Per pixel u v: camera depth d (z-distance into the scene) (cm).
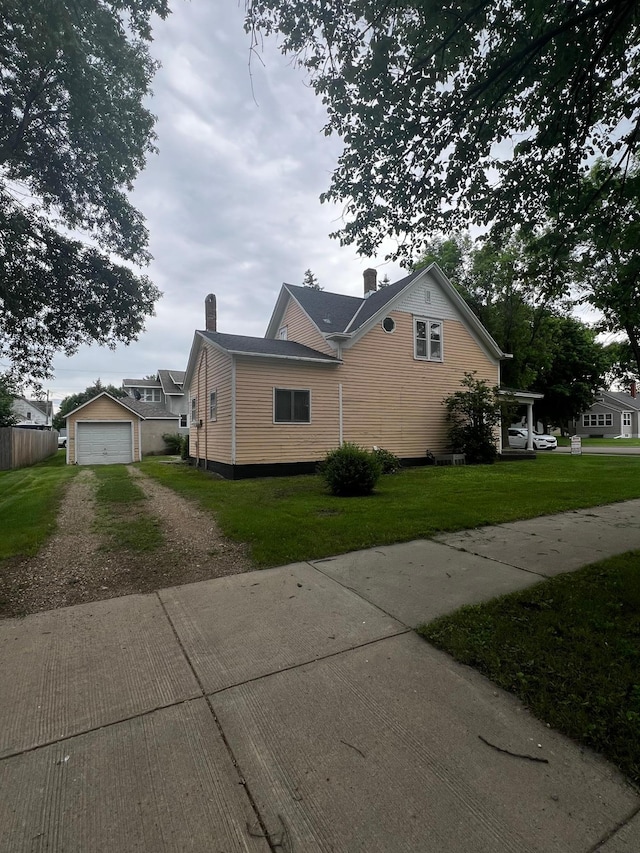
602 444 2994
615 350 1600
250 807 156
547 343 2077
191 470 1456
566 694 216
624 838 141
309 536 514
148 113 840
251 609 326
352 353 1308
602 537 511
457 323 1549
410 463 1426
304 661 254
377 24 362
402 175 454
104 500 827
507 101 414
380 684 230
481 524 575
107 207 892
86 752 183
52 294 885
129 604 340
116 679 238
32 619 314
